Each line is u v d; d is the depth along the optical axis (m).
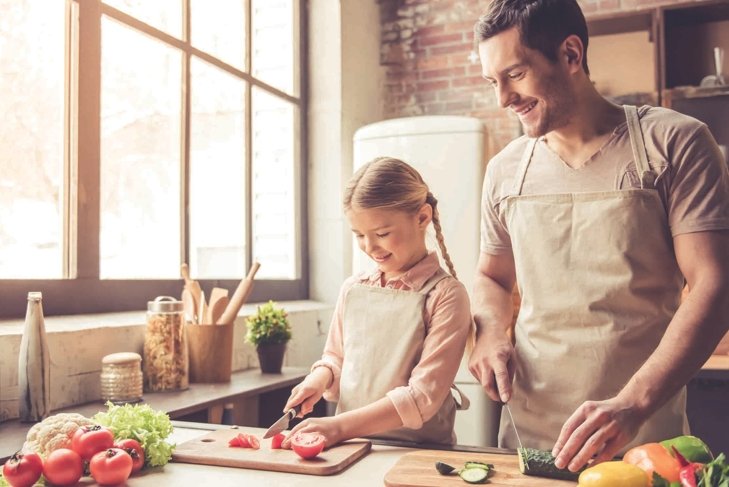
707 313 1.15
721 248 1.21
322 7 3.45
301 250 3.38
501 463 1.10
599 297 1.31
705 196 1.23
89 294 2.07
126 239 2.26
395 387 1.35
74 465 1.03
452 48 3.72
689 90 3.19
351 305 1.44
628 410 1.05
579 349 1.32
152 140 2.39
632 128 1.31
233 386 2.06
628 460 0.94
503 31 1.21
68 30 2.04
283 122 3.27
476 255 2.88
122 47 2.24
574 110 1.30
